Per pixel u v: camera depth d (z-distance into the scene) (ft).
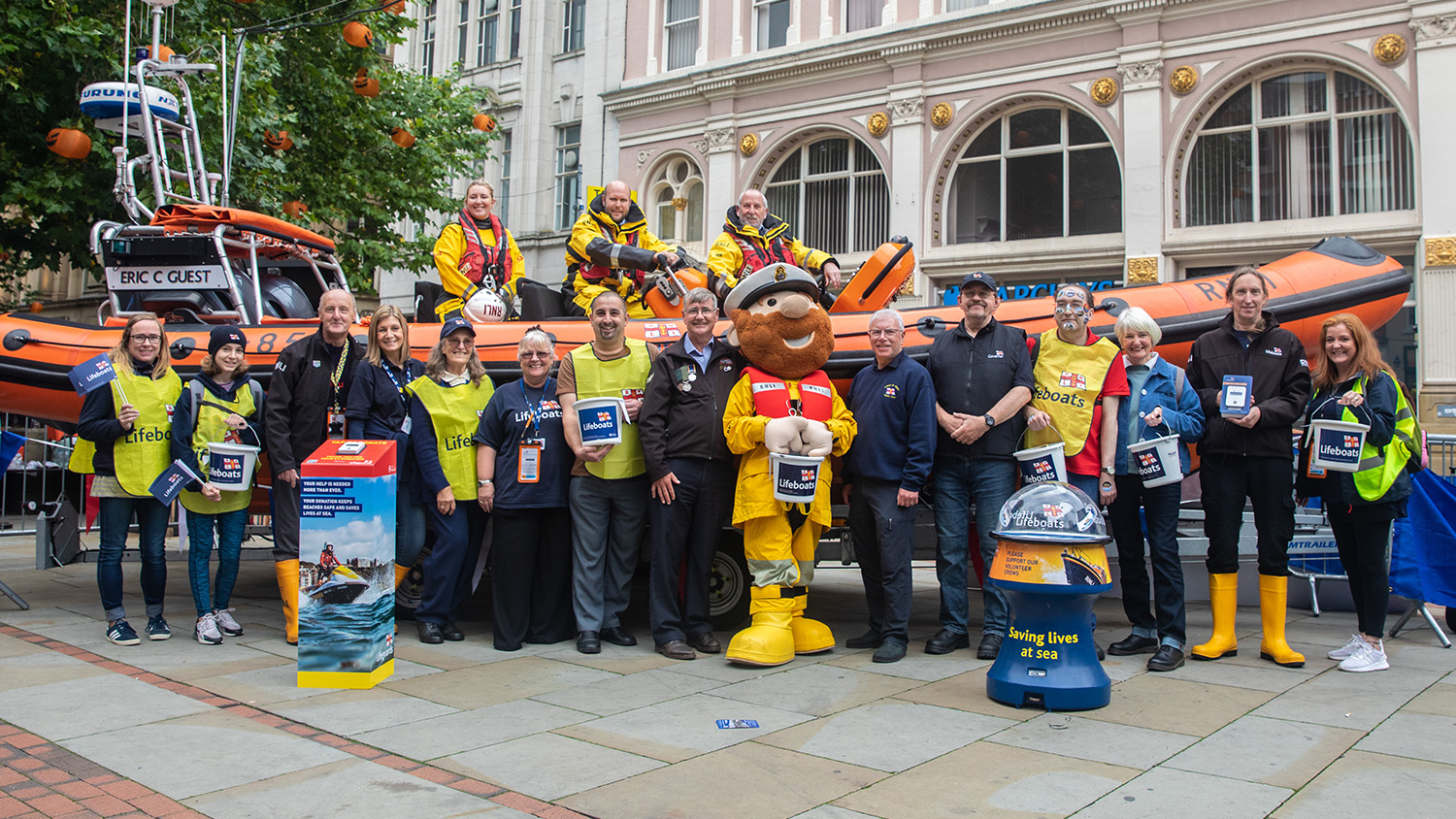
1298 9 41.68
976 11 47.96
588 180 62.75
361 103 51.16
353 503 13.88
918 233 49.90
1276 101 43.16
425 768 10.36
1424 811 9.06
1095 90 45.73
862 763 10.51
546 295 20.66
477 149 58.18
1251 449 15.08
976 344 15.90
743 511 15.52
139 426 16.47
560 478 16.75
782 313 15.33
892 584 15.84
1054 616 12.81
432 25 73.51
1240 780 9.91
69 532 23.86
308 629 13.75
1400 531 17.94
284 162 47.11
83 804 9.26
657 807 9.24
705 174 57.06
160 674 14.34
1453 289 38.34
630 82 60.34
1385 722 11.96
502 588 16.63
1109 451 15.46
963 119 49.01
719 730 11.71
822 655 16.28
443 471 16.97
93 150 37.35
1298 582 21.20
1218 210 44.09
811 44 53.26
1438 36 38.78
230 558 17.16
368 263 52.85
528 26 66.28
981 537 16.05
